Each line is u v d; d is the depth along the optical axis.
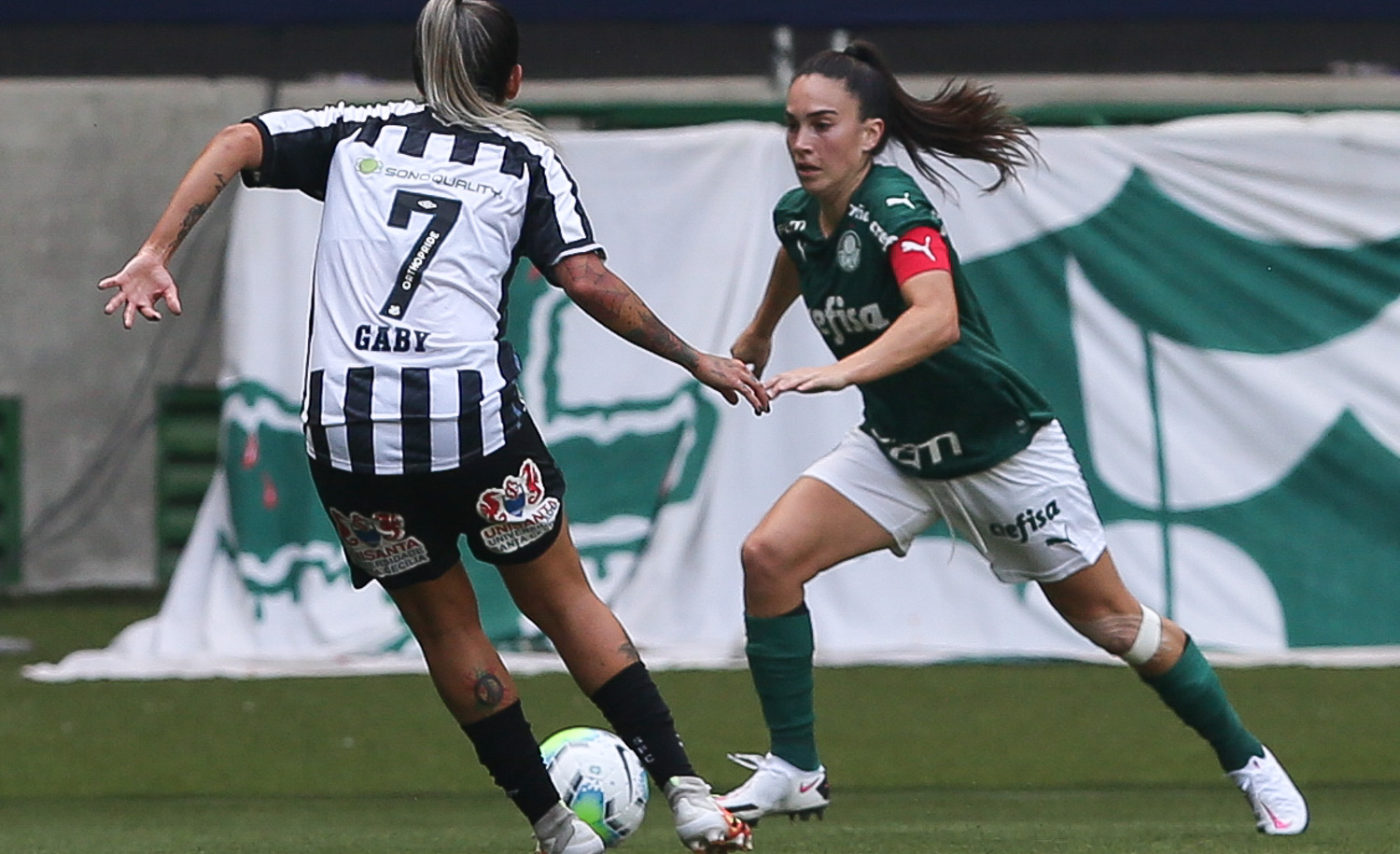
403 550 12.14
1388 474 30.50
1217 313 31.03
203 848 15.57
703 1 35.97
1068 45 37.66
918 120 15.38
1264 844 14.84
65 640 35.69
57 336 43.97
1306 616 30.28
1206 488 30.62
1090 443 30.81
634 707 12.54
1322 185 31.19
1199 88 40.03
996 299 31.05
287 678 29.53
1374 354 30.86
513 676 29.30
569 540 12.52
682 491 31.17
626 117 34.09
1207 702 15.82
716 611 31.08
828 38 36.97
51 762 23.25
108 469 43.97
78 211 44.00
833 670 29.89
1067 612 16.09
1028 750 23.53
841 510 15.60
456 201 11.88
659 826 18.59
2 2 36.06
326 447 11.84
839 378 13.19
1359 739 24.05
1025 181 31.14
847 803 20.06
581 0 35.97
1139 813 18.98
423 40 12.30
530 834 17.05
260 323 31.19
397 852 15.18
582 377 31.44
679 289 31.44
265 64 38.62
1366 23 37.50
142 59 38.53
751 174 31.67
